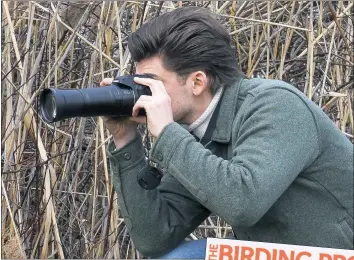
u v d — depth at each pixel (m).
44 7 8.62
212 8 8.84
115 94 5.21
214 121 5.50
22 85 7.97
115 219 8.30
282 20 9.57
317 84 9.56
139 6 8.77
